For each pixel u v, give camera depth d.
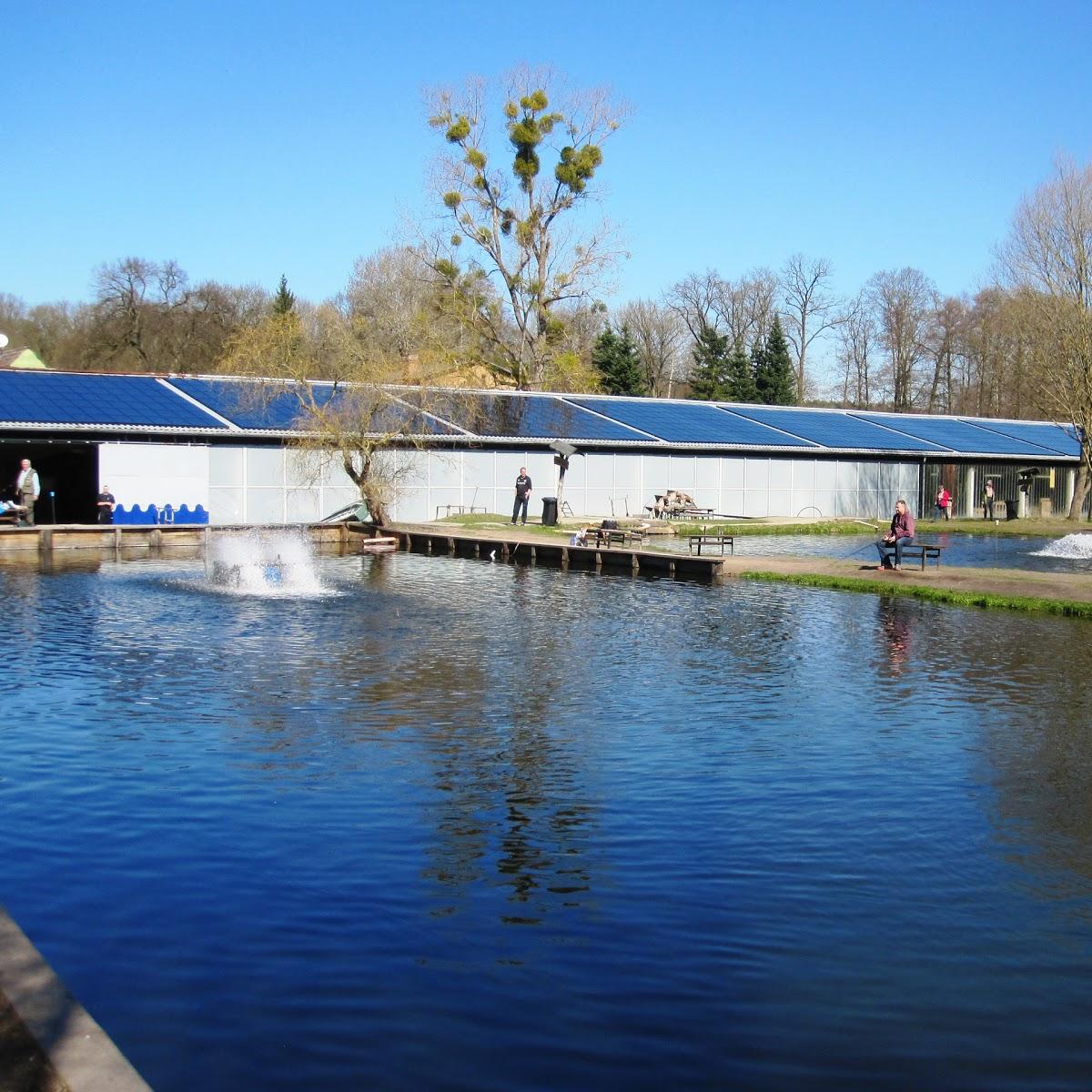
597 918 7.32
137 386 37.66
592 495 43.41
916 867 8.31
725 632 18.58
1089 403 49.19
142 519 34.53
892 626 19.31
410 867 8.11
